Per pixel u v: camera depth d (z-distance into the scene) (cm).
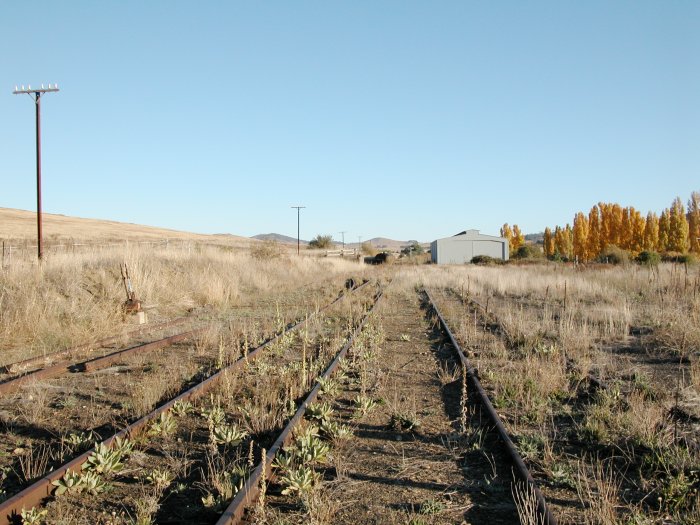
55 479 517
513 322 1471
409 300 2547
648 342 1259
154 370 998
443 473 572
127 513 481
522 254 8969
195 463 590
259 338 1361
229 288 2314
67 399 809
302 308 2080
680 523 456
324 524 457
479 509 491
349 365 1070
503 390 848
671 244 7962
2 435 672
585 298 2239
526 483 514
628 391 839
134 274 1916
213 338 1321
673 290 1997
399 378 994
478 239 9075
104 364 1055
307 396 816
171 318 1773
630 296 2133
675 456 575
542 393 835
